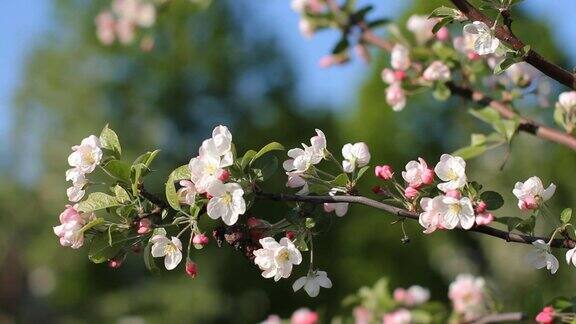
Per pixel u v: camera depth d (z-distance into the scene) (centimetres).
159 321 1647
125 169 227
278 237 250
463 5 245
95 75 1830
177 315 1645
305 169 235
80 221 229
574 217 434
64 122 1830
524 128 340
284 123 1883
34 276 1844
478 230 230
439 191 232
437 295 1593
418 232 1594
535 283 341
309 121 1903
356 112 1766
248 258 233
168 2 581
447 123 1661
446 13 246
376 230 1614
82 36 1828
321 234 239
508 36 239
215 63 1867
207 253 1652
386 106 1709
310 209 237
